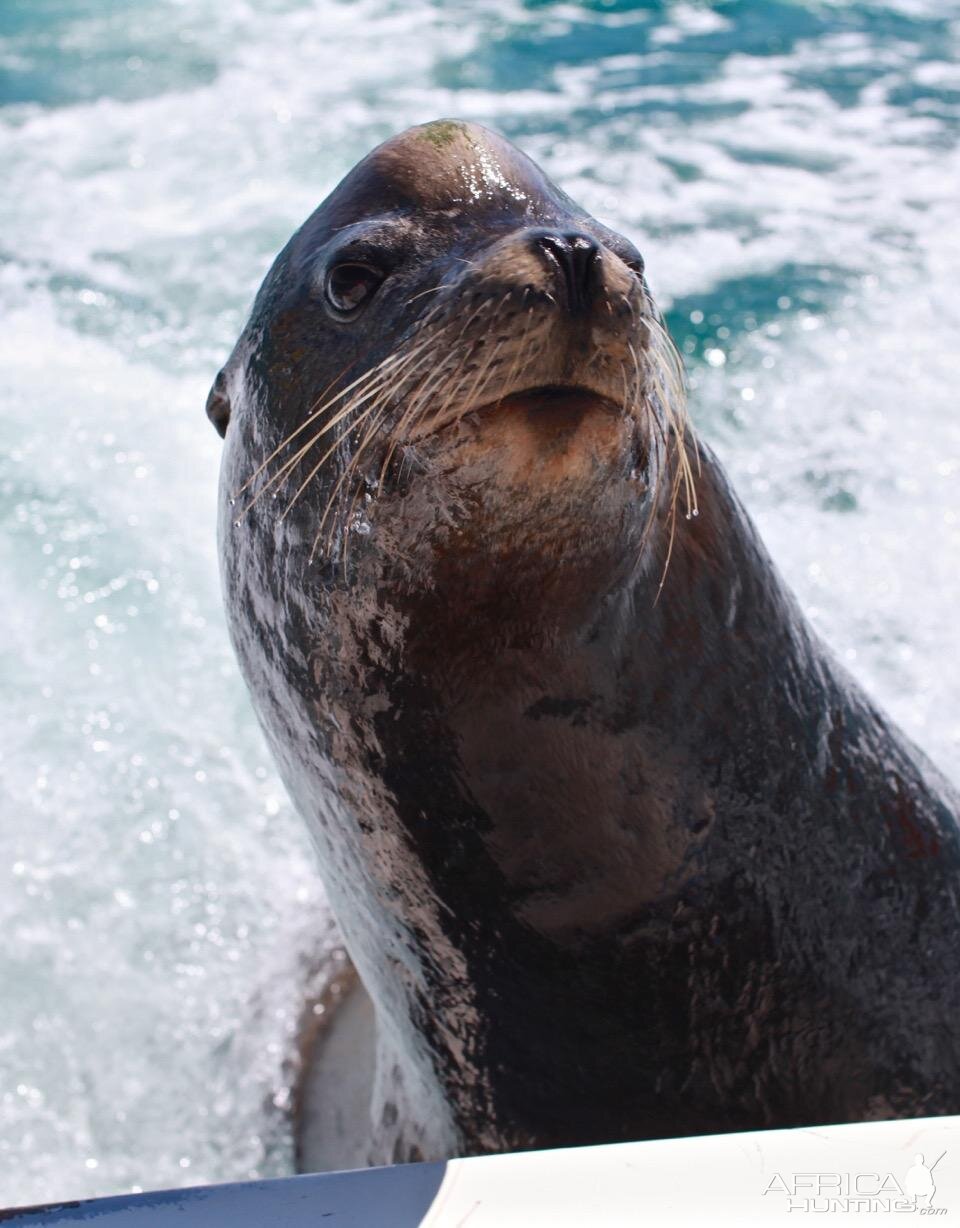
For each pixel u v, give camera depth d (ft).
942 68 48.11
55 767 24.25
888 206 38.65
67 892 22.18
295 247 11.53
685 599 11.12
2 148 45.16
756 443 29.81
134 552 28.78
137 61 51.60
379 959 13.26
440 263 10.01
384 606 10.27
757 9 54.29
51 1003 20.44
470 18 54.49
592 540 9.57
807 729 12.25
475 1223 8.13
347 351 10.39
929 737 22.38
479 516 9.37
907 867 12.87
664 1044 12.00
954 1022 13.07
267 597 11.75
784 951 12.05
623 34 52.42
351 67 50.16
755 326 33.37
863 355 32.24
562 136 43.57
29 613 27.32
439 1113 13.69
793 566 26.37
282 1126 18.13
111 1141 18.56
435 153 10.69
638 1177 8.24
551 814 10.89
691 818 11.32
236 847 22.81
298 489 10.84
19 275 37.96
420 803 11.18
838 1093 12.67
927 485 28.22
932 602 25.32
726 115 44.60
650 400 9.54
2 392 33.45
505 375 8.75
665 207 38.86
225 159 43.50
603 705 10.65
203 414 32.71
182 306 36.35
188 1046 19.65
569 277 8.68
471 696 10.42
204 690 25.82
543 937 11.53
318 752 11.83
